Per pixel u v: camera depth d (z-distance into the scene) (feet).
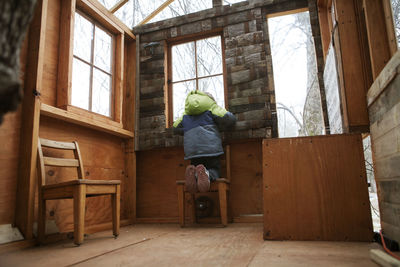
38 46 7.07
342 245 5.15
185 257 4.71
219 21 10.82
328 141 6.04
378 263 3.82
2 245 5.67
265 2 10.34
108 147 10.19
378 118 5.38
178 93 11.44
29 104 6.84
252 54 10.25
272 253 4.69
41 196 6.43
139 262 4.49
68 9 8.52
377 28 5.75
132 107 11.37
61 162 7.11
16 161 6.64
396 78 4.25
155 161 11.23
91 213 8.91
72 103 8.71
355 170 5.78
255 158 10.03
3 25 1.76
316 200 5.83
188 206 10.49
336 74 6.91
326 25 9.76
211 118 9.39
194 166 8.79
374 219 10.25
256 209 9.77
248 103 10.00
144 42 11.85
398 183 4.46
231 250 5.11
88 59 9.58
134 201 10.80
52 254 5.28
